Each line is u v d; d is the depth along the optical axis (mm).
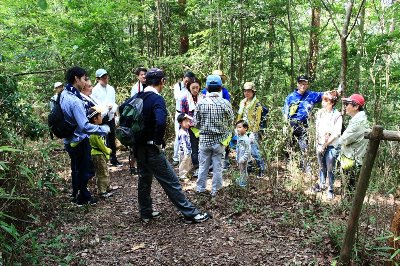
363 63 7156
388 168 4957
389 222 4070
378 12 7770
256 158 5855
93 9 8891
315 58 8633
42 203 4305
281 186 5199
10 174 3502
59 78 8602
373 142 3076
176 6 11648
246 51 9695
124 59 10039
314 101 6301
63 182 5465
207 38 10562
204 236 4105
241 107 6297
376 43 6980
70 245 3824
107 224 4430
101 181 5305
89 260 3588
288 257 3607
